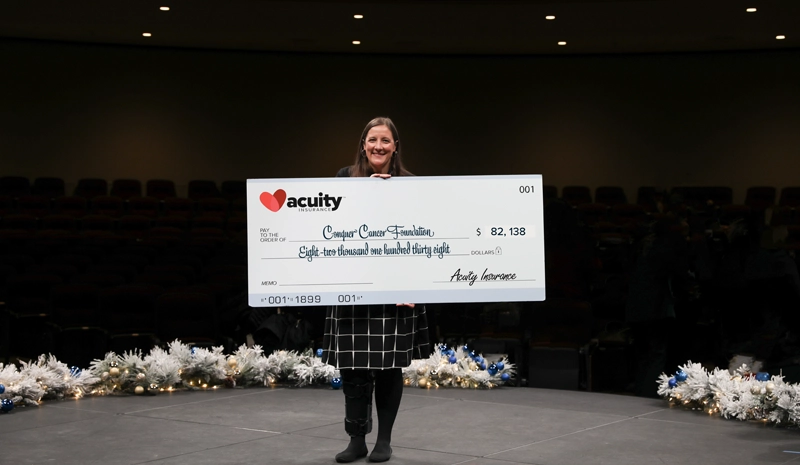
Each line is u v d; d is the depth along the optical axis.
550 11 13.64
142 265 9.77
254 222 3.63
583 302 6.97
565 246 8.20
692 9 13.42
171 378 5.21
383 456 3.55
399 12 13.83
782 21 14.05
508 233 3.68
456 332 7.70
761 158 16.78
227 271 9.21
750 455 3.66
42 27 14.87
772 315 6.01
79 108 16.55
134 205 14.75
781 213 13.96
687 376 4.73
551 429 4.20
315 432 4.16
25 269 9.06
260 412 4.66
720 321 6.77
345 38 15.70
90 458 3.64
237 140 17.39
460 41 15.88
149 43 16.55
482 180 3.67
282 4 13.49
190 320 7.13
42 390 4.88
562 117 17.62
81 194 15.66
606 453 3.71
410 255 3.65
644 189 16.38
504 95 17.73
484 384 5.38
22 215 13.01
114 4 13.37
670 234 6.27
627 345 7.43
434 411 4.66
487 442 3.93
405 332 3.60
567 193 16.64
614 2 13.18
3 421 4.41
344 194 3.64
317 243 3.63
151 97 16.97
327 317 3.71
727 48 16.56
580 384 6.73
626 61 17.36
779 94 16.66
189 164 17.19
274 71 17.50
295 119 17.58
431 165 17.80
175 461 3.58
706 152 17.06
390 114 17.73
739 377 4.62
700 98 17.06
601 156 17.53
